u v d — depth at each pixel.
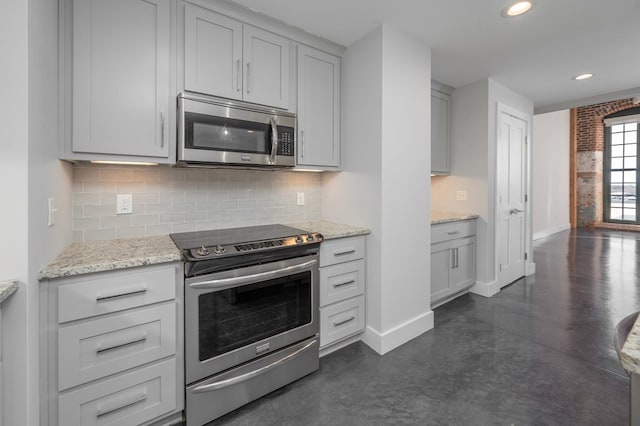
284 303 1.80
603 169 7.86
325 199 2.65
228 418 1.57
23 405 1.06
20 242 1.04
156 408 1.41
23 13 1.04
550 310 2.88
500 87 3.33
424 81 2.40
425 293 2.48
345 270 2.13
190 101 1.66
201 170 2.11
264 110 1.95
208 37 1.76
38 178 1.14
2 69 1.02
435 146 3.30
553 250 5.49
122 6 1.51
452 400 1.67
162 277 1.41
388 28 2.12
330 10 1.92
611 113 7.51
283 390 1.78
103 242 1.71
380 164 2.14
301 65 2.18
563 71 2.96
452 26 2.14
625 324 0.84
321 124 2.30
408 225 2.33
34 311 1.11
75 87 1.41
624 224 7.55
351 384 1.82
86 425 1.26
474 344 2.27
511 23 2.11
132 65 1.54
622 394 1.70
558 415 1.55
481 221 3.25
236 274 1.60
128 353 1.34
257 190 2.36
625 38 2.32
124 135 1.53
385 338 2.17
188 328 1.47
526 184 3.90
